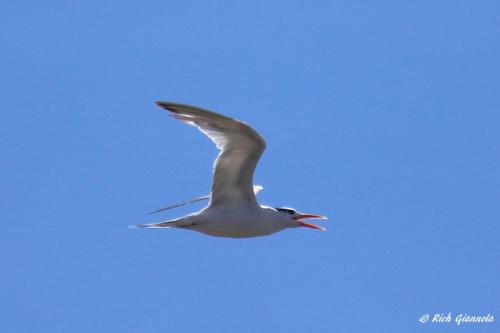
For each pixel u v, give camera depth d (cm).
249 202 1831
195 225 1800
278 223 1875
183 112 1739
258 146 1761
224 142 1766
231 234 1828
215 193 1812
